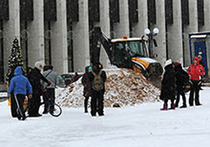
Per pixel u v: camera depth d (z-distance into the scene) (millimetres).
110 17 62656
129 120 14984
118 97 22203
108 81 23109
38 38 53719
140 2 66062
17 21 51188
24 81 16312
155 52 68750
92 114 17578
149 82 26734
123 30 63531
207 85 35062
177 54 71562
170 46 72438
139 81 24047
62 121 15266
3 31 52094
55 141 10547
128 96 22578
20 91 16156
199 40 35188
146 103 22734
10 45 51344
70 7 58500
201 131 11062
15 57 45125
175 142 9211
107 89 22562
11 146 9938
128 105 21984
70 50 60969
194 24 73938
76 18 59250
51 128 13273
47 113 18766
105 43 30906
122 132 11852
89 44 61438
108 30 61125
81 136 11344
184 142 9125
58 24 56938
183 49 75438
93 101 17578
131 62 29719
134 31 67062
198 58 20016
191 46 35594
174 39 71938
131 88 23156
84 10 59000
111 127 13227
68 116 17453
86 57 59094
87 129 12883
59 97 23969
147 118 15203
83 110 20594
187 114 15734
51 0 56250
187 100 24453
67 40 60531
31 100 17531
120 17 63875
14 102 17516
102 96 17625
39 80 17625
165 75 18266
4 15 50938
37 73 17578
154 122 13844
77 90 23516
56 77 18484
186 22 74000
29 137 11453
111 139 10430
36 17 53969
